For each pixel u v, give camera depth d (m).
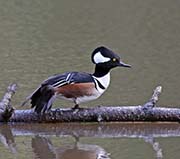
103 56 12.03
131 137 11.77
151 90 14.91
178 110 12.41
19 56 18.20
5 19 22.81
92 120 12.40
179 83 15.56
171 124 12.39
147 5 25.30
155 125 12.36
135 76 16.30
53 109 12.42
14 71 16.45
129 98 14.22
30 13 23.78
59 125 12.36
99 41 20.39
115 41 20.42
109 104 13.66
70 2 25.66
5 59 17.81
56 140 11.55
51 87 11.90
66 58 18.12
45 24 22.44
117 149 10.97
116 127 12.30
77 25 22.55
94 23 22.75
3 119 12.36
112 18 23.47
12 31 21.33
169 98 14.23
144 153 10.71
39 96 12.03
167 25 22.52
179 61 17.95
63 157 10.53
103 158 10.46
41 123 12.39
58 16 23.53
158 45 19.95
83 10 24.58
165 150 10.91
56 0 25.89
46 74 16.17
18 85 15.05
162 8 24.84
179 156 10.54
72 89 11.94
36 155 10.61
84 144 11.30
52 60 17.83
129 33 21.52
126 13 24.19
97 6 25.17
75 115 12.34
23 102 12.97
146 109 12.37
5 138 11.66
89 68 16.94
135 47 19.72
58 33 21.38
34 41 20.20
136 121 12.43
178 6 25.11
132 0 26.16
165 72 16.70
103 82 12.09
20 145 11.25
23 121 12.39
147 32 21.59
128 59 18.20
